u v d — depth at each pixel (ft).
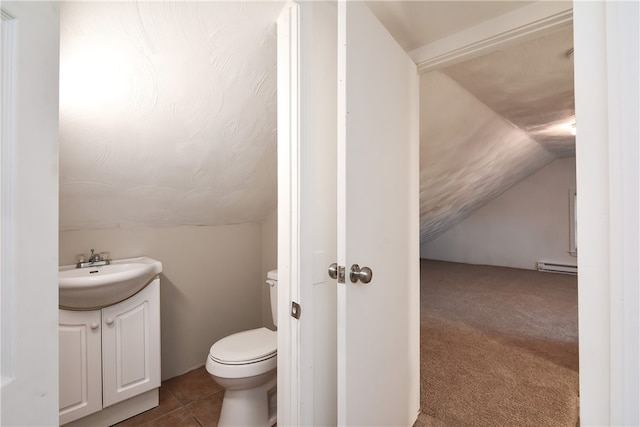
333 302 4.12
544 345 8.04
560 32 4.67
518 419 5.26
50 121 1.73
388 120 4.00
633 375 1.32
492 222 18.61
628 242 1.32
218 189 6.26
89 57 3.34
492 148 9.89
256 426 5.15
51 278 1.72
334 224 4.11
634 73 1.30
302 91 3.65
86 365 5.01
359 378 3.51
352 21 3.25
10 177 1.52
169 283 6.88
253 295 8.31
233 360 4.92
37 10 1.65
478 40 4.32
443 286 14.17
